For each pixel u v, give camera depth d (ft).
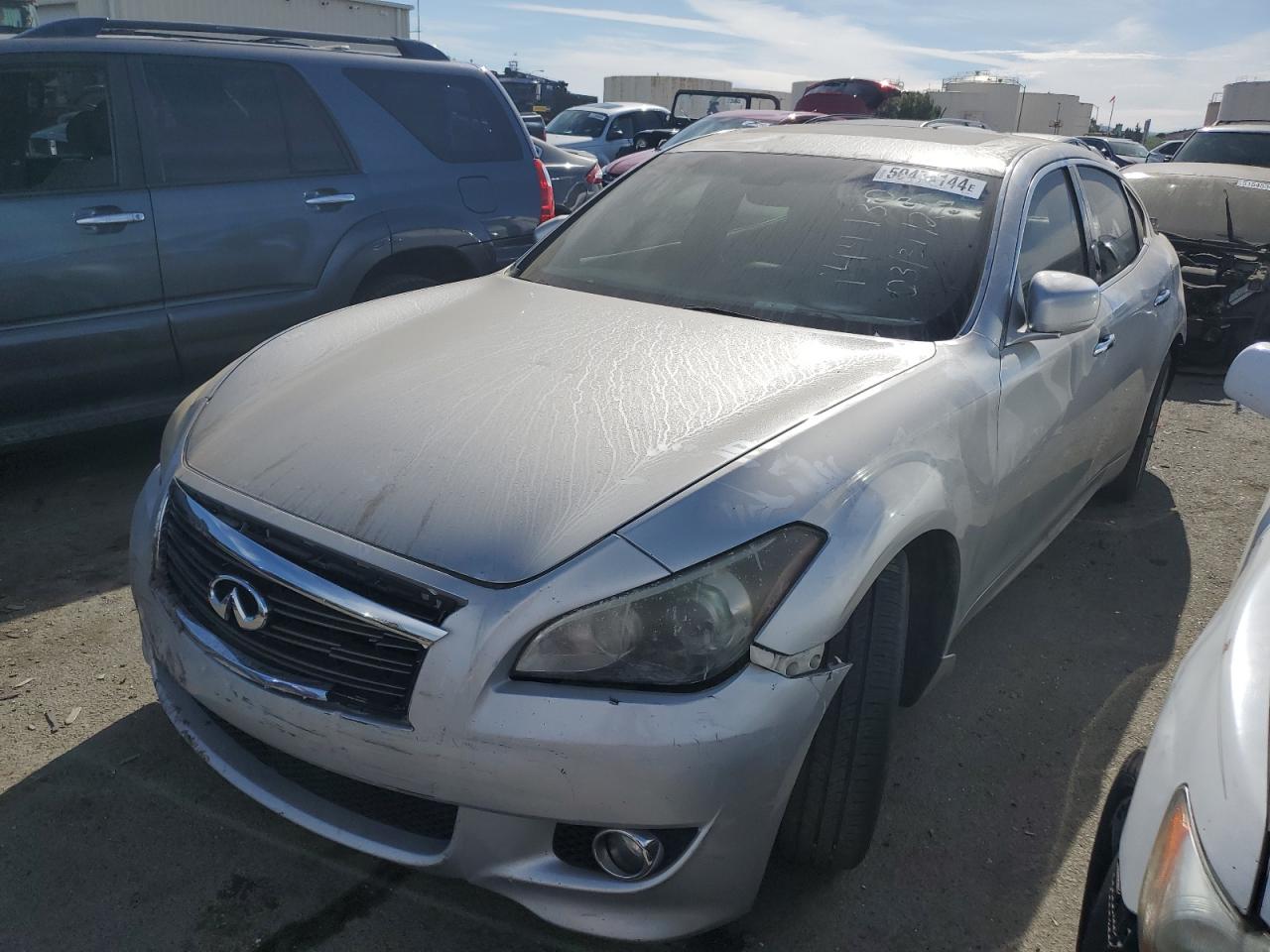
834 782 6.84
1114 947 4.85
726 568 5.98
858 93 60.03
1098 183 12.59
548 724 5.68
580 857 6.13
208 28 15.07
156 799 8.06
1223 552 13.96
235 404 8.07
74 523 12.73
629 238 10.71
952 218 9.67
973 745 9.45
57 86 12.96
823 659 6.28
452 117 16.78
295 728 6.21
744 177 10.89
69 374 13.05
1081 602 12.34
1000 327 8.96
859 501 6.60
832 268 9.43
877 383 7.68
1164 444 18.52
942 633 8.20
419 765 5.89
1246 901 4.06
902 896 7.55
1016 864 7.99
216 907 7.08
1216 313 22.74
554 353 8.09
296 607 6.25
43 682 9.44
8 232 12.38
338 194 15.15
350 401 7.50
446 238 16.29
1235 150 30.01
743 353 8.09
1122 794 6.33
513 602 5.79
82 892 7.14
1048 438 9.55
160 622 7.05
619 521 6.07
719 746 5.75
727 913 6.26
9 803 7.91
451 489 6.36
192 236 13.79
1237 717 4.67
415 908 7.19
